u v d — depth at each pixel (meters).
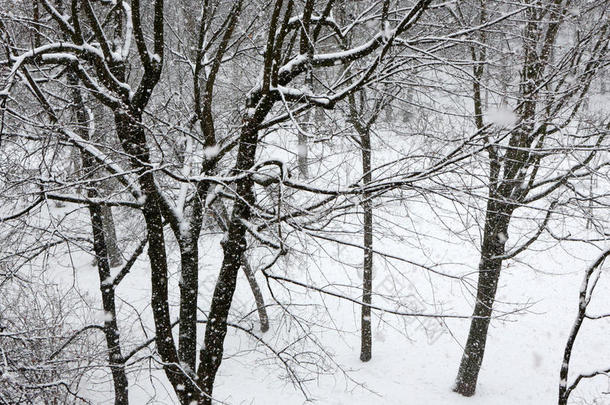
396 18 7.19
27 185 6.20
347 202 8.02
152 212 6.82
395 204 7.95
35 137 6.16
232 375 13.29
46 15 8.05
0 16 6.04
